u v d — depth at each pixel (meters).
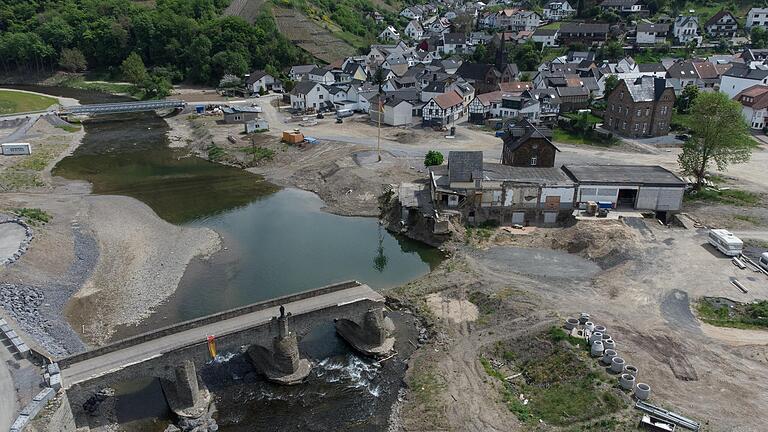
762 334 41.59
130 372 34.84
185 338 37.72
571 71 138.00
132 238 61.56
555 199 63.44
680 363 38.12
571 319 42.75
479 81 135.88
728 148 69.75
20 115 110.56
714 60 145.62
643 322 43.34
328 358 42.69
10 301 45.03
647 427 32.44
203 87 159.50
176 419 35.81
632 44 167.88
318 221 69.69
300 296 43.22
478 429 34.22
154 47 168.38
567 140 98.62
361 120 116.06
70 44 168.75
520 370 39.69
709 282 49.09
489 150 92.06
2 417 30.81
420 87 136.00
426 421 35.31
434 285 51.34
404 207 66.06
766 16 171.50
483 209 64.19
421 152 91.69
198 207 73.44
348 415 36.66
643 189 63.25
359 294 44.09
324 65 175.88
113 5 181.62
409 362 41.31
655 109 97.56
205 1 194.62
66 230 61.38
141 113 126.56
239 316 40.81
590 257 55.78
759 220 62.22
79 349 41.09
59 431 31.48
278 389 39.09
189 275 54.88
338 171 83.06
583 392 35.84
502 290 49.41
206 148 98.00
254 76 147.62
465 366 40.06
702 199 68.94
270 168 88.88
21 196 72.31
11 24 168.12
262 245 62.34
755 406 34.03
